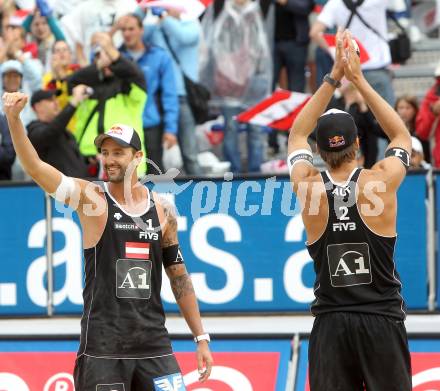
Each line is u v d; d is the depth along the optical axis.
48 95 24.80
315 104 16.62
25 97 15.45
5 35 28.97
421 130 25.89
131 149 16.28
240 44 28.61
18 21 29.27
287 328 21.14
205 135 29.75
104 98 25.23
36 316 23.03
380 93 27.55
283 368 20.33
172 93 26.41
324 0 31.03
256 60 28.69
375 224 15.98
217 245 22.38
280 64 29.98
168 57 26.45
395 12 29.41
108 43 25.14
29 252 23.03
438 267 21.73
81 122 25.36
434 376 19.78
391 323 16.02
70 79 25.45
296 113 24.52
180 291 16.91
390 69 30.19
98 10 28.31
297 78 29.89
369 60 26.31
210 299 22.45
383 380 15.98
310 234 16.30
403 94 29.70
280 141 30.38
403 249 21.83
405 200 21.78
